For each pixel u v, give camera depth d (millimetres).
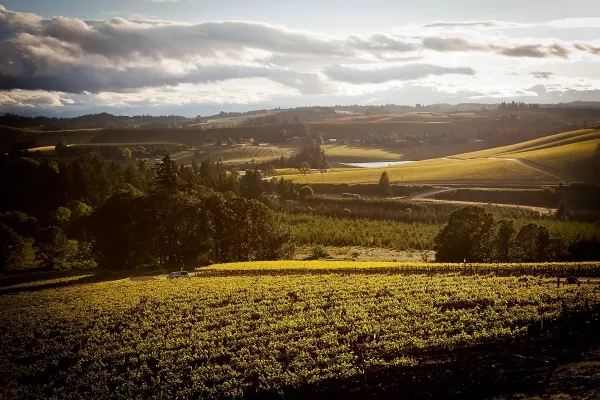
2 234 91750
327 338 47344
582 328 44688
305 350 45688
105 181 147375
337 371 41375
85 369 46000
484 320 48031
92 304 61844
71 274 84312
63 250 95250
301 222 136250
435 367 40688
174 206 92312
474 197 155875
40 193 143125
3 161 151375
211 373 42812
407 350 43812
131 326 54406
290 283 66438
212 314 56156
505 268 68562
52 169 147250
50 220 124625
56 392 42781
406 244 111312
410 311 52406
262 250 99500
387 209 149375
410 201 153750
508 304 52969
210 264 88250
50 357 48469
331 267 76062
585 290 54812
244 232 97188
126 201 90625
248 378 42125
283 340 48125
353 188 176625
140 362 46625
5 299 65625
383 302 55406
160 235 90875
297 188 180125
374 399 37562
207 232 92812
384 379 39750
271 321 53000
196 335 50719
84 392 42219
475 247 85250
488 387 37125
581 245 88562
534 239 85250
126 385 42594
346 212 146375
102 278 79250
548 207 142375
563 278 62906
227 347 47406
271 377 41188
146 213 90062
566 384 35844
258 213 99688
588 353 39969
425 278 65938
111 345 50219
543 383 36500
